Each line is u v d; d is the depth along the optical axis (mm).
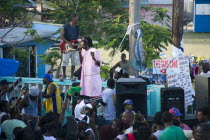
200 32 72625
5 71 19062
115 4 30625
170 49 51875
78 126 13711
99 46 24719
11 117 14445
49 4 31156
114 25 25625
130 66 20750
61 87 20438
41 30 29688
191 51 52375
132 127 13438
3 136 14195
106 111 17344
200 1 72375
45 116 13859
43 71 29469
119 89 16188
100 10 30859
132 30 20594
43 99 20656
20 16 30859
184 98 17594
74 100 17984
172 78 18469
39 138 12508
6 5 28656
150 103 18250
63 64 20328
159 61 18609
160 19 29125
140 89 16078
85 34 27578
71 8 29625
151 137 11984
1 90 18609
